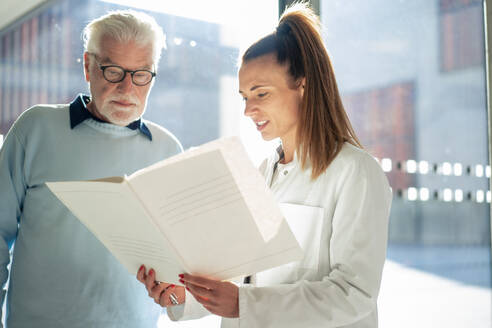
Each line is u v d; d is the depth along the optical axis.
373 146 1.87
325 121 0.97
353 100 1.85
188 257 0.78
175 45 1.69
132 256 0.91
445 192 1.98
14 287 1.20
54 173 1.22
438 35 2.01
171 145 1.38
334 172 0.94
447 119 2.00
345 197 0.89
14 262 1.22
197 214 0.73
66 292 1.19
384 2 1.93
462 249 1.99
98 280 1.22
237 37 1.78
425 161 1.95
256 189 0.73
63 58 1.65
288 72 0.96
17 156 1.22
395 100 1.92
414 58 1.97
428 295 1.93
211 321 1.65
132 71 1.18
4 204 1.20
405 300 1.89
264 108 0.97
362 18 1.88
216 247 0.77
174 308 1.08
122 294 1.25
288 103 0.98
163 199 0.73
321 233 0.94
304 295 0.83
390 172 1.89
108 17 1.20
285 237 0.76
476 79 2.06
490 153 1.90
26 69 1.64
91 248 1.22
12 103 1.65
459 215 2.00
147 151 1.33
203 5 1.73
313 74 0.97
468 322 1.99
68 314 1.19
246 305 0.81
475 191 2.04
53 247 1.19
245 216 0.74
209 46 1.74
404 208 1.90
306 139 0.96
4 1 1.59
